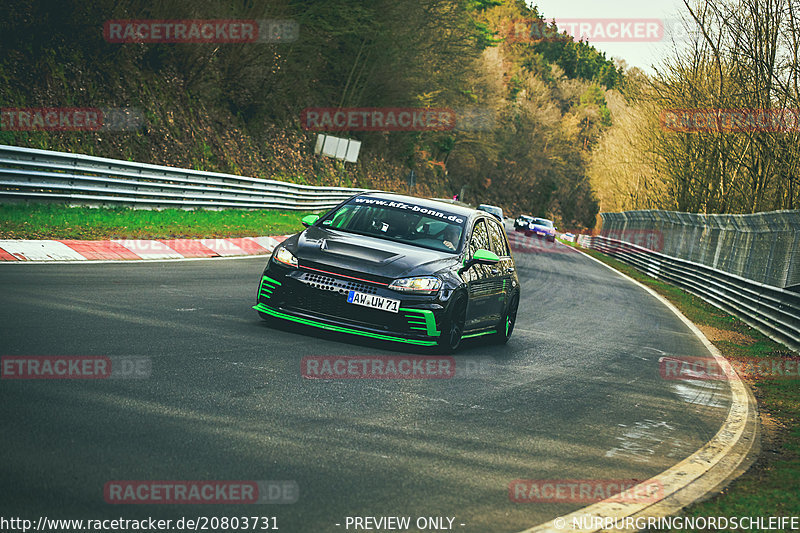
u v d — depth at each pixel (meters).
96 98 34.72
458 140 103.75
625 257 57.22
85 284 14.23
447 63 77.81
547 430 8.91
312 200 45.69
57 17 32.06
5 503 4.95
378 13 63.94
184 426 6.98
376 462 6.81
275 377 9.31
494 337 14.93
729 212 44.22
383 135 79.81
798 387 14.64
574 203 165.88
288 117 60.84
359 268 11.77
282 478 6.07
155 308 12.77
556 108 144.88
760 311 24.52
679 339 19.91
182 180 30.95
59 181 23.83
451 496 6.21
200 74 44.03
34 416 6.65
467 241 13.30
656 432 9.64
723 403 12.23
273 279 12.02
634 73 51.62
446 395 9.85
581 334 17.91
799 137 31.81
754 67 32.16
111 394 7.63
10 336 9.38
